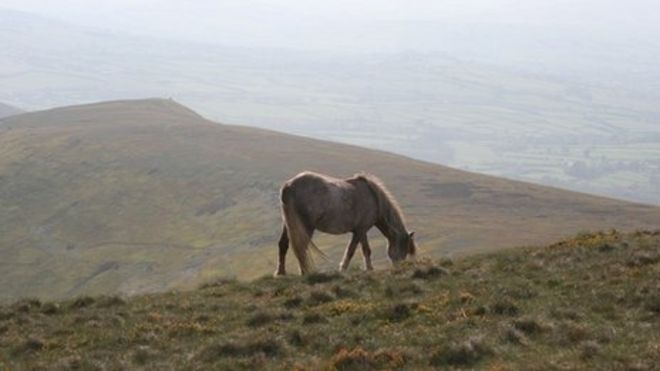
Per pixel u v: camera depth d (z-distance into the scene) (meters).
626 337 16.11
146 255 106.00
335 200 26.67
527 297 19.59
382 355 15.73
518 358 15.33
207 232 111.50
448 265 24.31
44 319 21.31
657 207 110.75
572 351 15.45
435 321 18.02
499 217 100.38
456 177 137.38
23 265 108.00
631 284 19.58
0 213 129.25
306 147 167.00
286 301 20.81
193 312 20.86
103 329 19.72
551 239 77.25
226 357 16.70
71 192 136.50
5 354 18.28
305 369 15.45
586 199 117.94
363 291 21.56
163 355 17.30
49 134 181.38
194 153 154.75
